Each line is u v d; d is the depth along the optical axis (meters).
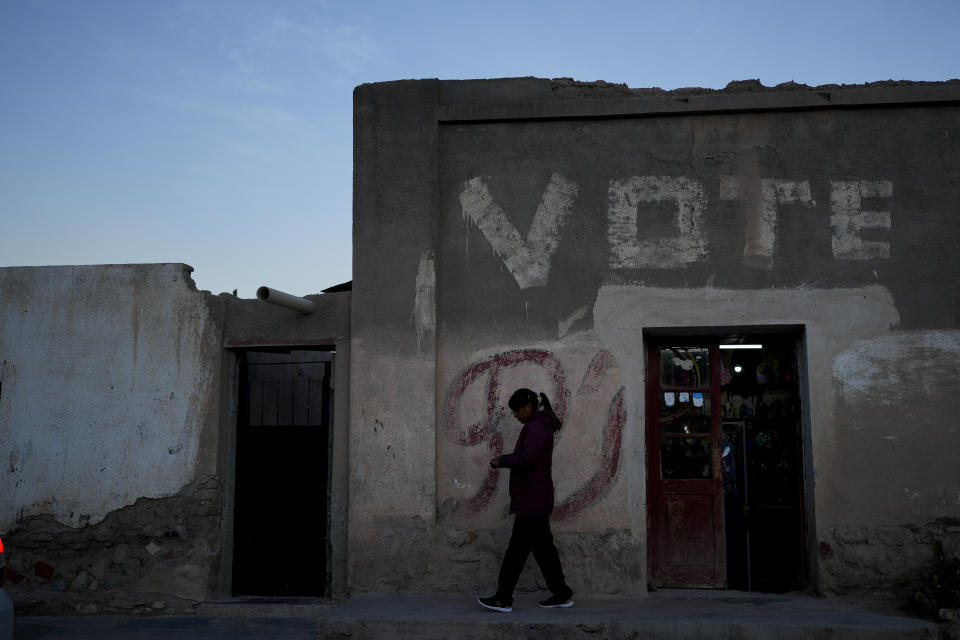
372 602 6.61
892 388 6.68
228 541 7.50
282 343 7.48
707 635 5.82
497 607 6.21
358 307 7.23
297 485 7.62
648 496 7.15
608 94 7.39
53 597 7.27
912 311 6.73
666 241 7.04
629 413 6.89
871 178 6.90
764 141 7.04
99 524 7.40
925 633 5.66
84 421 7.57
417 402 7.05
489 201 7.28
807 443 6.84
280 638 6.29
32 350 7.72
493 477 6.96
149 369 7.58
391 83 7.43
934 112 6.91
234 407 7.68
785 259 6.90
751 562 7.18
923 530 6.50
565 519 6.84
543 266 7.14
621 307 7.01
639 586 6.71
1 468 7.59
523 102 7.30
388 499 6.99
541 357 7.04
